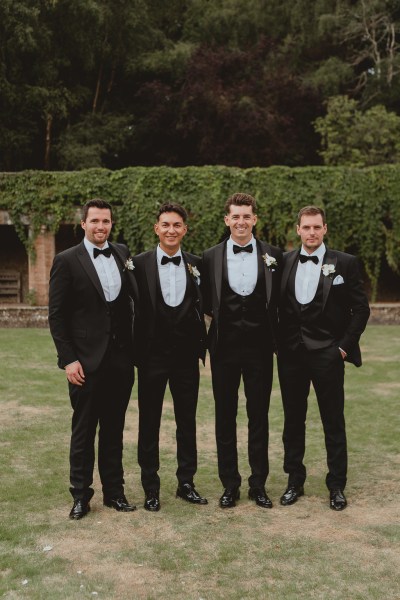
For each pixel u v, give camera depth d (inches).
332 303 189.6
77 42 1089.4
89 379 180.4
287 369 194.2
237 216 186.2
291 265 192.5
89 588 137.0
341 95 1113.4
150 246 758.5
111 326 182.5
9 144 1080.8
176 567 147.3
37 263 768.9
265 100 1091.9
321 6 1151.6
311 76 1170.0
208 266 191.8
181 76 1193.4
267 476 213.8
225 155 1099.3
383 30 1159.0
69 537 164.9
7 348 538.3
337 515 181.0
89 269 181.3
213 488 205.8
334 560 151.2
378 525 173.3
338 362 189.6
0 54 1031.0
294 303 191.2
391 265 783.7
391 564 149.2
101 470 189.2
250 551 156.3
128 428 285.3
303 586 138.1
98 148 1099.9
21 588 136.9
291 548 158.1
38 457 238.8
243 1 1242.0
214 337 188.9
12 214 765.3
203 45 1146.0
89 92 1151.6
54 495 197.9
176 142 1206.3
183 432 194.7
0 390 361.7
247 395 191.5
